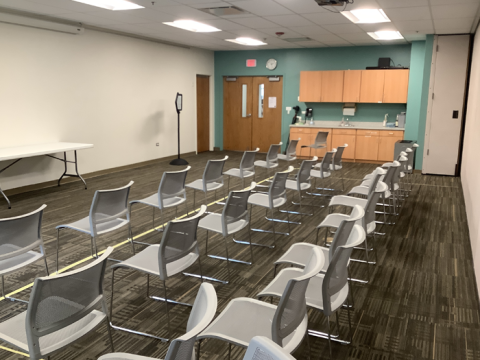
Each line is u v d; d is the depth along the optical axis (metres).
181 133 10.98
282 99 11.63
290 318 1.94
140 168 9.32
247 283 3.67
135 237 4.79
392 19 6.78
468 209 5.54
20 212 5.73
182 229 2.79
